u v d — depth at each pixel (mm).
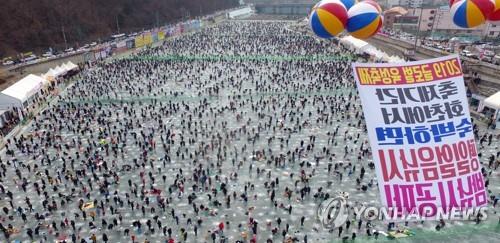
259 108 51469
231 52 92125
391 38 85750
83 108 51344
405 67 10219
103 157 37594
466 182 9867
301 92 58062
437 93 10094
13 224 27578
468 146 9977
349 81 62938
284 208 29422
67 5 105688
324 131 43688
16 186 32531
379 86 10133
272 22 158625
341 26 15234
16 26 88312
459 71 10195
